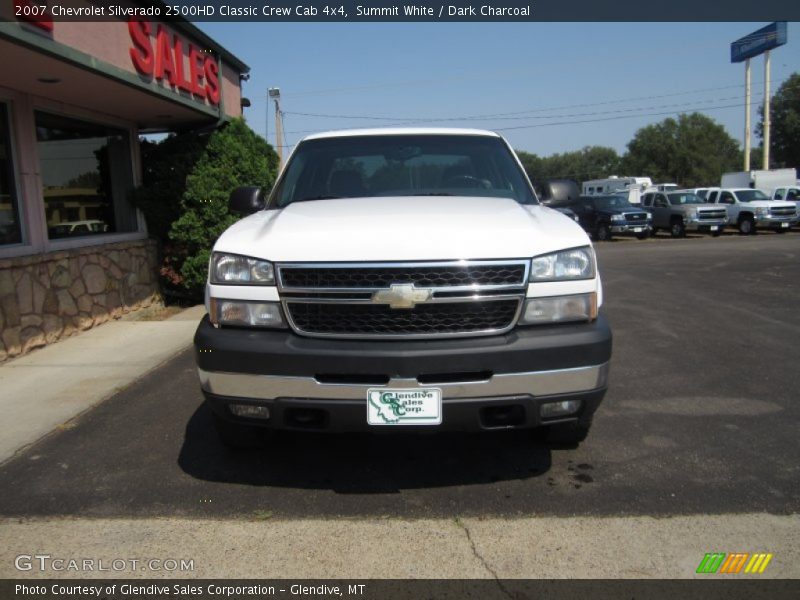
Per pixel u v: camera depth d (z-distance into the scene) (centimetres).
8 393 517
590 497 329
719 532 293
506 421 315
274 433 407
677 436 405
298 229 332
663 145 7844
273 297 312
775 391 492
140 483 353
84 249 746
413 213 355
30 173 676
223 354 308
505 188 441
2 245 646
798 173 5756
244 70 1030
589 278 318
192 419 453
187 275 893
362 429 306
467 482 348
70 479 359
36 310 660
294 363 300
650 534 293
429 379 301
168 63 742
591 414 328
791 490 332
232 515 317
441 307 305
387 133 487
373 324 307
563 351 302
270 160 1038
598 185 4281
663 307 862
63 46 541
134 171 894
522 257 307
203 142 917
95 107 773
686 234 2714
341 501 330
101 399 500
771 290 1006
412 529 301
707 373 542
